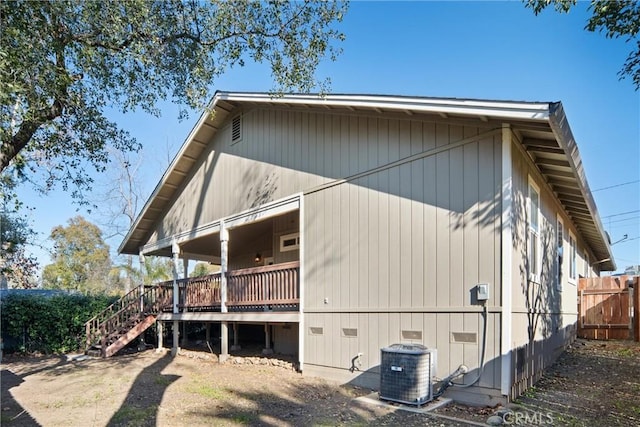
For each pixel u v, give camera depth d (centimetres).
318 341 791
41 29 528
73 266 3069
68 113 684
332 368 757
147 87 726
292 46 736
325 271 792
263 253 1348
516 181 586
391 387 573
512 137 569
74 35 575
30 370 994
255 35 719
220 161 1135
